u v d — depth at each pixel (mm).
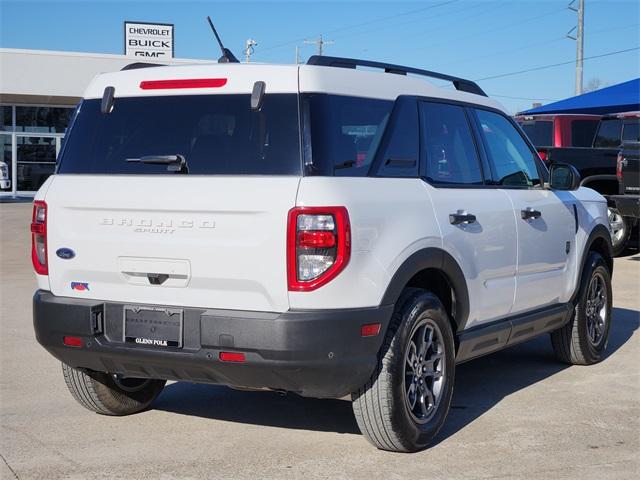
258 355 4148
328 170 4262
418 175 4891
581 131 14547
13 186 29250
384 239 4395
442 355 4898
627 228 13352
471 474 4426
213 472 4449
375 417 4520
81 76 27297
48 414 5492
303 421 5387
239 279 4223
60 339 4668
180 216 4359
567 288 6520
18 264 13031
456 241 4969
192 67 4680
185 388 6211
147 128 4691
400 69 5109
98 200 4574
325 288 4113
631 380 6469
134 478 4363
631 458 4703
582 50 33531
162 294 4426
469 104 5633
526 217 5805
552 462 4629
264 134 4367
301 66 4449
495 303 5477
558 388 6227
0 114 28922
